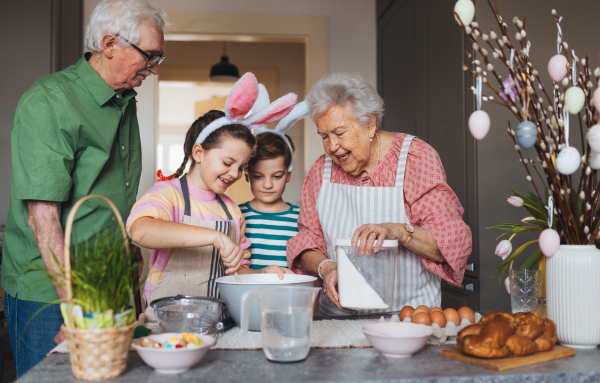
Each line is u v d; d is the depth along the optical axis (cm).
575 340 87
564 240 94
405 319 99
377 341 79
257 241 166
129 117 151
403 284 134
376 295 99
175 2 310
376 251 100
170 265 126
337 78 127
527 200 131
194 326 91
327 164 150
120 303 71
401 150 135
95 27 130
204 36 316
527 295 115
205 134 126
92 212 133
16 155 121
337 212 142
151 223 107
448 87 229
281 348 76
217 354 82
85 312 70
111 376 70
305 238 146
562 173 87
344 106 124
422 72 255
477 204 207
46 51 268
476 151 206
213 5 312
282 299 77
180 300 94
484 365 74
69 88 129
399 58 287
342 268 101
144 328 91
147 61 135
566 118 91
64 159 122
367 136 130
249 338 92
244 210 170
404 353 79
